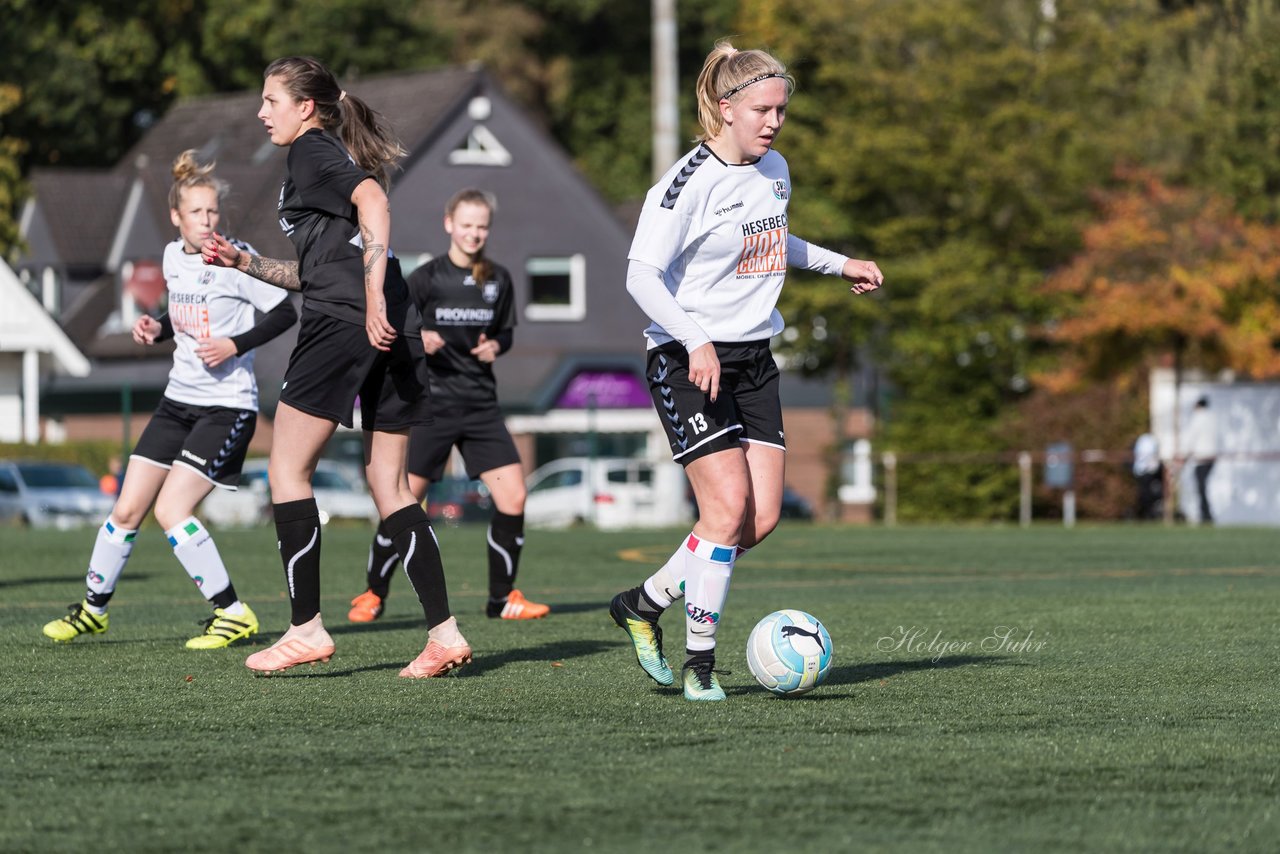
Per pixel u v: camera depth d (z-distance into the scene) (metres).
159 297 175.38
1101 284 120.69
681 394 23.30
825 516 135.75
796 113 135.12
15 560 58.41
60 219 185.12
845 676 25.95
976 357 131.88
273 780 17.47
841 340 138.62
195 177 31.08
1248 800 16.48
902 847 14.57
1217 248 120.25
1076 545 71.62
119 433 178.88
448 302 37.75
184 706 22.66
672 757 18.70
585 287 175.25
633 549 69.00
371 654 29.28
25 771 18.02
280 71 24.75
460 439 37.78
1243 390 121.56
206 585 30.91
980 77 129.12
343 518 124.50
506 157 171.62
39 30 183.38
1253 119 130.75
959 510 123.88
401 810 16.00
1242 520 117.25
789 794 16.69
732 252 23.25
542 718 21.55
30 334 151.75
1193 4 139.50
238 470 31.61
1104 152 131.25
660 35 102.56
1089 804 16.27
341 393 24.89
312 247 24.78
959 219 132.62
